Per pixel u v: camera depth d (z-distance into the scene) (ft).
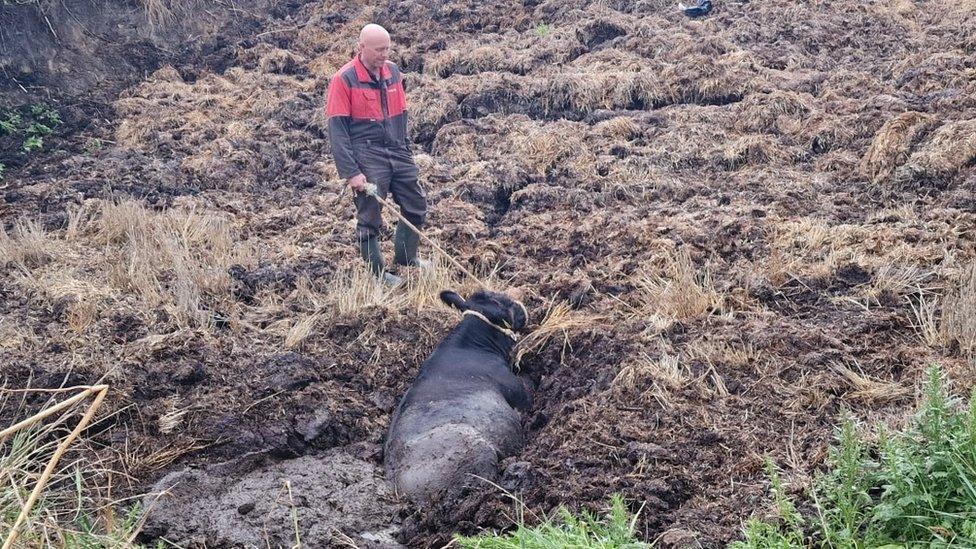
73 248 26.71
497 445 18.30
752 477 15.83
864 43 36.83
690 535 14.34
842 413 15.96
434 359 20.44
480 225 27.58
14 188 31.12
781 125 30.76
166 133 33.88
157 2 40.29
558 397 20.39
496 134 32.45
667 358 19.21
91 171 31.65
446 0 42.78
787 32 37.45
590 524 14.64
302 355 21.52
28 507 11.97
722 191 27.81
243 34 42.22
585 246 25.59
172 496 17.79
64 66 37.19
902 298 20.51
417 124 33.68
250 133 33.88
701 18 39.68
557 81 33.91
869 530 13.44
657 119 32.22
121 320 22.50
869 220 24.56
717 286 22.38
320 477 18.49
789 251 23.35
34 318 22.76
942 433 13.93
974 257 21.56
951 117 28.40
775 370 18.54
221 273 24.77
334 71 38.34
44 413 12.64
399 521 17.13
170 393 20.34
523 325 21.71
